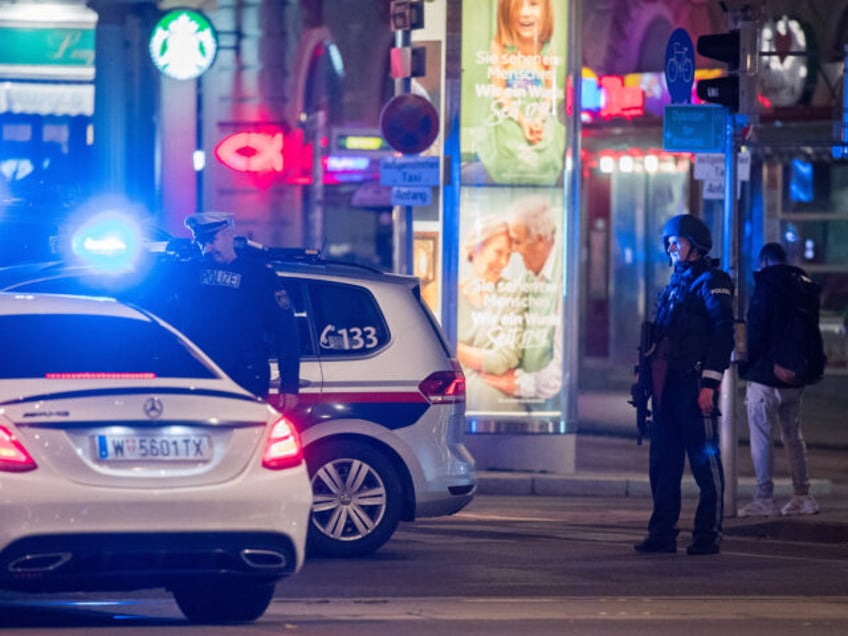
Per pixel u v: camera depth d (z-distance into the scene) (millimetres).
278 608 29688
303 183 89438
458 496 36719
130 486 25172
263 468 26062
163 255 34688
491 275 53469
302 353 35812
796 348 44312
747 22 42875
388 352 36344
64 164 93500
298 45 90250
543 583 33312
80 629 26594
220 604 27641
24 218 39531
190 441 25641
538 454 53531
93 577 25109
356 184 93125
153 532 25219
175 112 84938
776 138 72750
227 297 33906
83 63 93562
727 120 43312
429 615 29047
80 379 25484
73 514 24797
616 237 85750
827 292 74438
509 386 53562
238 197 89062
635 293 85312
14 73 93312
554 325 53750
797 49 72125
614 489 52312
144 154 85062
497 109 53375
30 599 30953
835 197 74562
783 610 30438
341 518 35969
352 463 35969
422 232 53531
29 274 34344
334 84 91562
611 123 81625
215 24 87938
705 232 37531
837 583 34125
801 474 45000
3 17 92938
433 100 53375
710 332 37156
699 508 37750
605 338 86250
